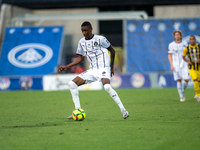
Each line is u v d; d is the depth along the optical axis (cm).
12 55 7544
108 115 2577
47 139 1631
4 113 2841
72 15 7969
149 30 7650
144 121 2181
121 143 1518
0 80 6712
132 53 7394
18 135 1747
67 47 8612
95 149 1421
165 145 1472
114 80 6519
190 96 4391
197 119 2253
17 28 7994
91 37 2242
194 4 8431
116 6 8781
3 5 8262
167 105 3266
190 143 1505
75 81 2292
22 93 5528
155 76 6550
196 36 7562
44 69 7212
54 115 2666
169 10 8700
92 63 2289
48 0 8225
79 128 1934
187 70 3703
